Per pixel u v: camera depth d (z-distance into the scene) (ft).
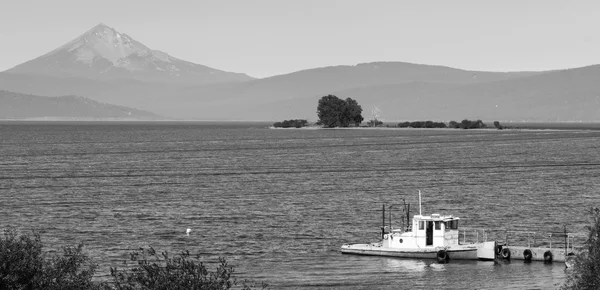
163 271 415.03
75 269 439.22
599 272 439.63
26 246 424.87
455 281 640.58
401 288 619.67
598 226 452.76
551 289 613.11
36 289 415.85
